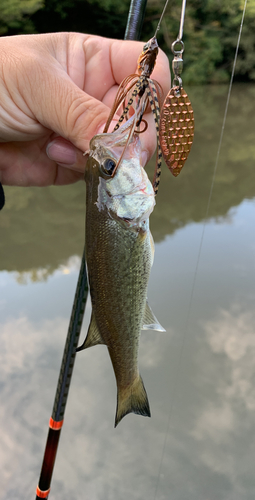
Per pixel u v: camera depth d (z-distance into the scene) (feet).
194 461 2.30
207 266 3.71
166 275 3.59
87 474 2.23
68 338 1.19
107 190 0.84
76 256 4.23
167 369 2.80
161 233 4.42
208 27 14.98
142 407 0.95
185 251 3.98
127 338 0.91
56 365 2.91
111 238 0.85
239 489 2.10
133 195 0.85
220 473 2.20
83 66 1.24
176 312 3.22
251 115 10.92
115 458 2.33
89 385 2.76
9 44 1.07
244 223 4.70
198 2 14.35
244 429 2.41
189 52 15.30
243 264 3.76
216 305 3.30
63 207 5.34
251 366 2.84
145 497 2.12
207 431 2.42
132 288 0.89
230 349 2.95
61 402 1.24
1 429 2.46
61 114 1.00
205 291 3.40
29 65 1.01
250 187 5.97
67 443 2.41
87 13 13.92
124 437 2.47
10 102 1.04
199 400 2.61
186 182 6.07
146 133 1.02
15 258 4.07
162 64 1.11
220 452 2.34
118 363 0.92
